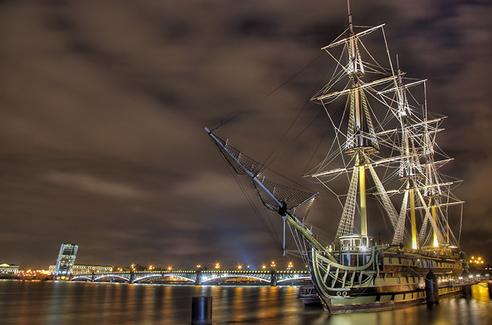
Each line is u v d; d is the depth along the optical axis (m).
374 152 81.75
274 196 55.75
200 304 54.12
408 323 54.16
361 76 83.00
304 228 57.09
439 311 68.25
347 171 82.38
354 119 81.31
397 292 71.19
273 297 162.38
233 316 75.62
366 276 65.81
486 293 125.69
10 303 138.38
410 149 115.19
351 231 76.81
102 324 76.25
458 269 119.94
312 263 59.00
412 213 111.31
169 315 93.06
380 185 85.88
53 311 107.12
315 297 93.62
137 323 77.12
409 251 82.38
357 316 61.41
